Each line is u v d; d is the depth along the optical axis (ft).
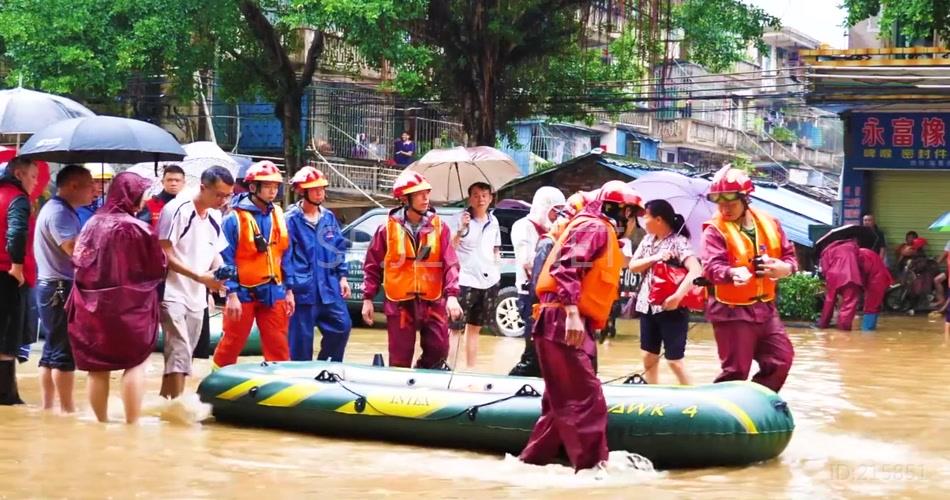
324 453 22.63
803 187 109.50
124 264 24.72
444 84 73.77
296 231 29.76
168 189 28.50
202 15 69.62
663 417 21.54
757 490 19.67
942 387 34.24
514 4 69.87
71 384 26.43
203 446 22.91
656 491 19.38
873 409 29.50
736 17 73.51
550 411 21.27
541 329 20.98
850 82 61.00
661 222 27.89
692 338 51.65
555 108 79.36
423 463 21.75
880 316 67.92
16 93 30.48
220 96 79.15
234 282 27.96
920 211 71.77
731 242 24.27
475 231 36.86
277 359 28.81
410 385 25.41
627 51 79.46
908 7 57.52
